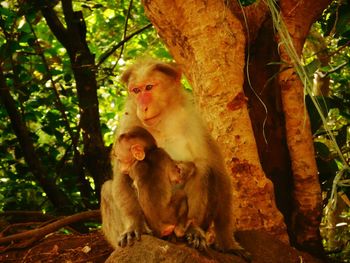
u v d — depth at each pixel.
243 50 7.82
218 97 7.59
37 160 11.52
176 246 5.90
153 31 16.31
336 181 5.68
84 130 12.19
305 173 8.23
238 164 7.52
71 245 8.19
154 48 16.05
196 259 5.86
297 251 7.17
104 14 16.28
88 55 12.62
